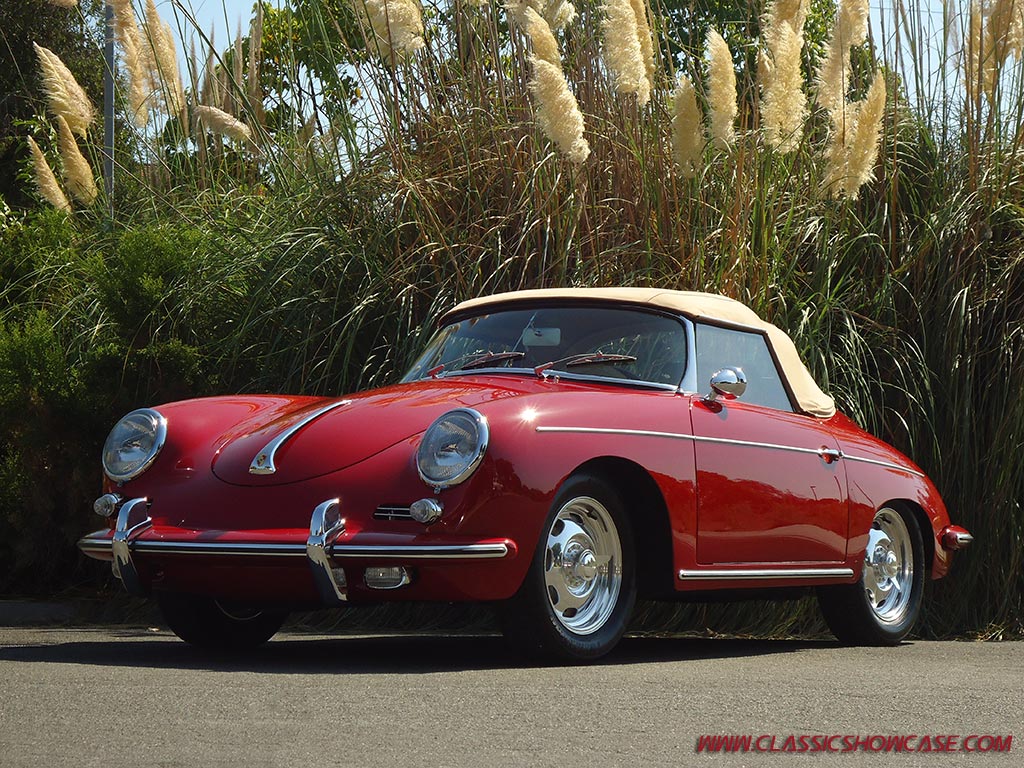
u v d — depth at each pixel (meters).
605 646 4.75
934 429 7.50
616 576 4.86
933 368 7.78
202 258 8.24
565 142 7.24
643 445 4.89
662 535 4.97
